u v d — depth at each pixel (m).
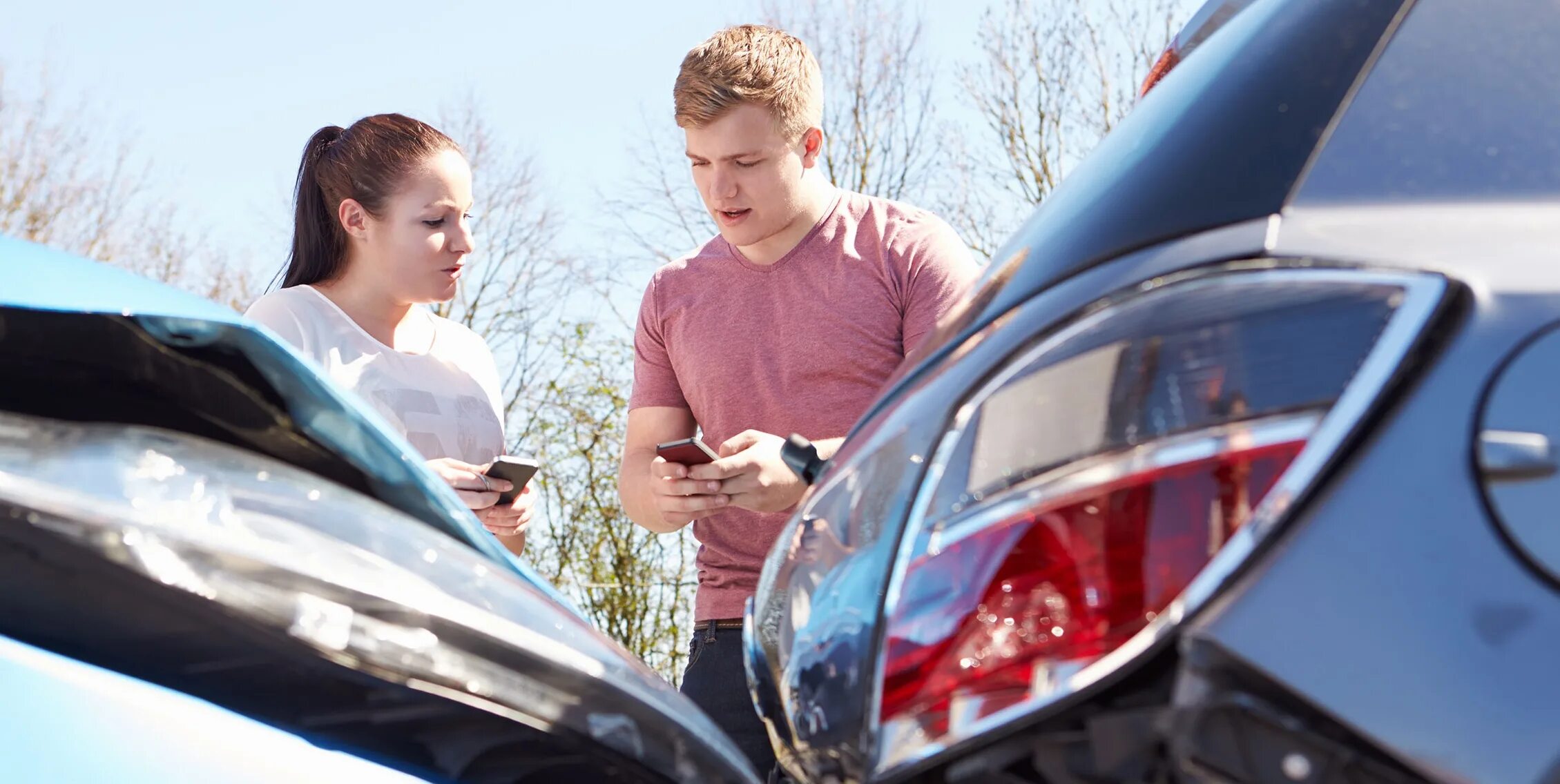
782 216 2.20
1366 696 0.70
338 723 0.75
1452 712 0.69
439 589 0.84
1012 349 0.89
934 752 0.81
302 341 2.15
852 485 0.97
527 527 2.20
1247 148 0.91
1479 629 0.70
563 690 0.86
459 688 0.80
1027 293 0.94
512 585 0.93
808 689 0.92
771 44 2.19
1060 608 0.78
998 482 0.84
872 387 2.21
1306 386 0.77
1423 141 0.89
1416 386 0.76
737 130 2.13
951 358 0.96
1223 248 0.85
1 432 0.75
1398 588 0.71
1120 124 1.12
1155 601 0.75
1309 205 0.86
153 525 0.73
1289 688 0.71
